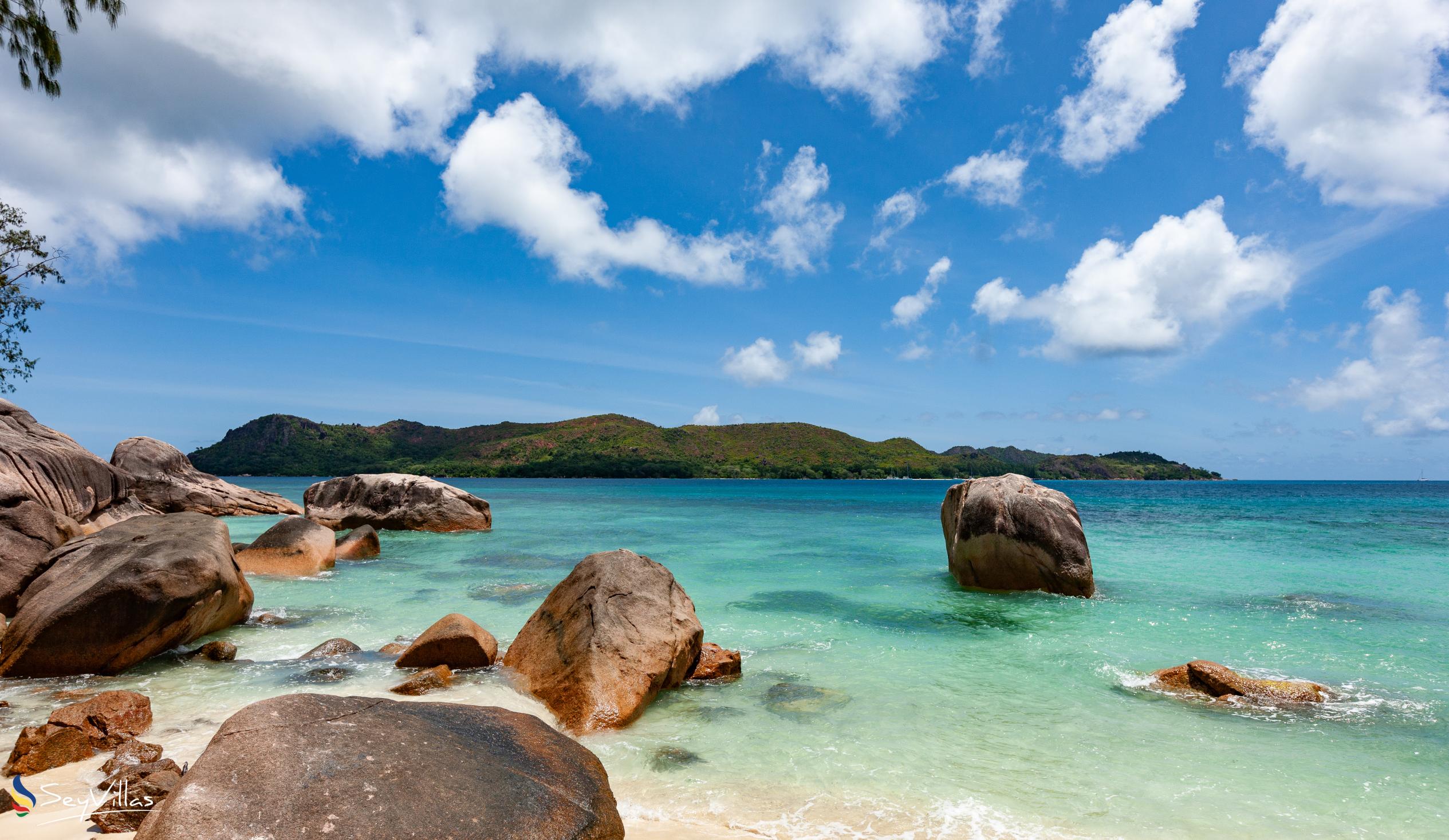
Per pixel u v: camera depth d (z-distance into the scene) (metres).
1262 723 7.89
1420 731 7.64
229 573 11.30
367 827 3.76
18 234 24.53
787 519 37.44
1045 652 10.88
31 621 9.19
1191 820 5.69
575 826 4.24
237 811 3.69
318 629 11.79
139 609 9.33
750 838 5.36
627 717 7.74
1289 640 11.59
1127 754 7.04
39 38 14.45
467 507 29.44
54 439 22.86
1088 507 52.25
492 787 4.34
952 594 15.61
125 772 5.62
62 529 12.32
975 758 6.91
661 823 5.58
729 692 8.98
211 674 9.08
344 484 30.02
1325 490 111.94
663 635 9.02
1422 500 64.12
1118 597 15.23
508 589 15.73
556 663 8.63
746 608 14.09
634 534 28.84
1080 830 5.53
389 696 8.14
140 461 30.95
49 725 6.46
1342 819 5.71
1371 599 14.95
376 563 19.59
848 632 12.11
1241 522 35.50
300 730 4.41
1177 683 9.15
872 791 6.18
